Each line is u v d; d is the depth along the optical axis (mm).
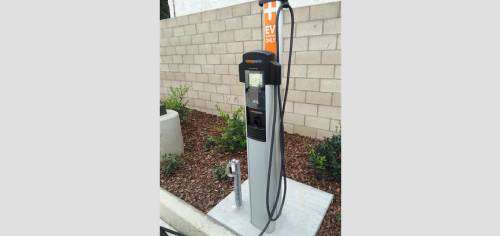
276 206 1643
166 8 7324
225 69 3879
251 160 1588
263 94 1372
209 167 2643
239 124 2988
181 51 4441
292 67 3021
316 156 2285
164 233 1864
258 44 3334
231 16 3506
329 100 2863
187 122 4094
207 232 1784
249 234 1711
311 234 1681
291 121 3266
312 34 2762
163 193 2236
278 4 1324
